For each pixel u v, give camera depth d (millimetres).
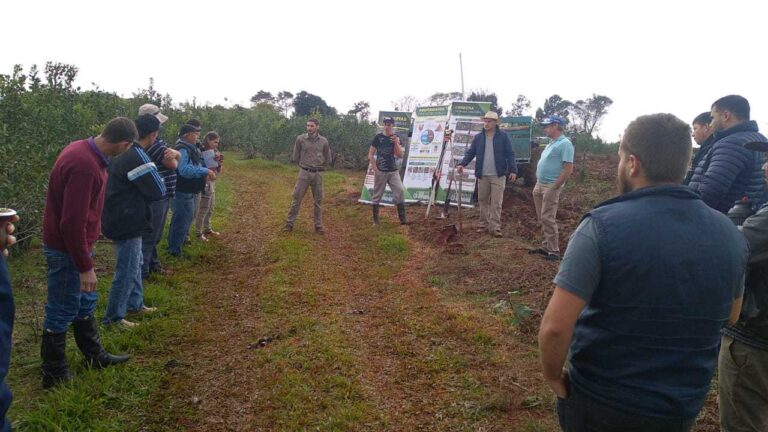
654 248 1836
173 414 3768
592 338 1963
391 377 4367
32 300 5637
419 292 6492
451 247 8359
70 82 12281
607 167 17031
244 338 5086
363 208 11969
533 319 5387
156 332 5074
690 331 1873
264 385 4188
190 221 7586
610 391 1915
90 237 3992
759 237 2490
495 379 4320
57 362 3961
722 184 3840
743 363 2672
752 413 2721
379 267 7641
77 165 3727
